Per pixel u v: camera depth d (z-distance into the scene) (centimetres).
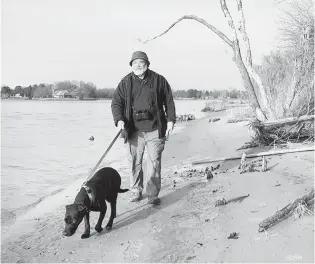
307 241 362
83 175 889
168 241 410
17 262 388
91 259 384
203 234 418
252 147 1001
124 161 1077
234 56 1013
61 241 442
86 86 13550
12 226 514
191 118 2867
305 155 805
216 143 1186
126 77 536
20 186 773
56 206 619
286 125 947
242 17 998
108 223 468
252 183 611
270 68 1262
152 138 541
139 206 552
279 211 421
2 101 10906
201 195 577
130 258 377
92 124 2614
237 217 457
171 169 826
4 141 1584
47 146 1436
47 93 13638
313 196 450
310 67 1001
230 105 3988
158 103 535
